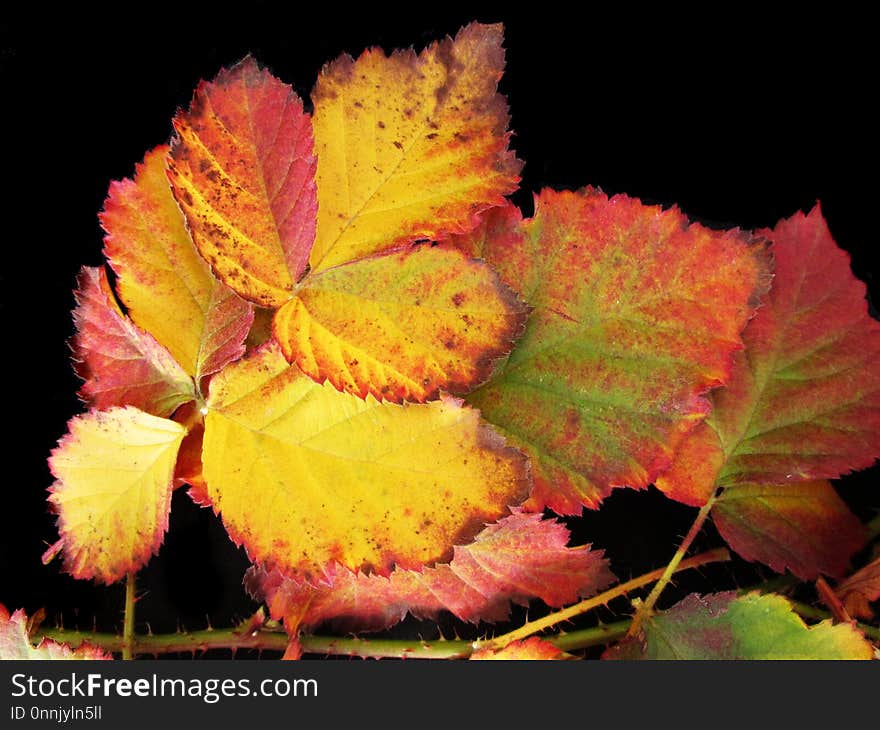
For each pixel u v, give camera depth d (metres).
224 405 0.54
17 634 0.56
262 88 0.53
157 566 0.57
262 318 0.55
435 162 0.54
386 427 0.54
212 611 0.57
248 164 0.53
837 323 0.57
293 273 0.54
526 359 0.55
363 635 0.57
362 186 0.54
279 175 0.53
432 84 0.54
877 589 0.57
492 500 0.53
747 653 0.56
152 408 0.55
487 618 0.56
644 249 0.55
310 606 0.56
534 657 0.56
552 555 0.56
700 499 0.57
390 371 0.53
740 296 0.55
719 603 0.56
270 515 0.54
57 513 0.55
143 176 0.55
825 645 0.55
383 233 0.54
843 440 0.56
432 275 0.54
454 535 0.53
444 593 0.56
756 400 0.57
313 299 0.54
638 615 0.56
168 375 0.55
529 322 0.55
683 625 0.56
